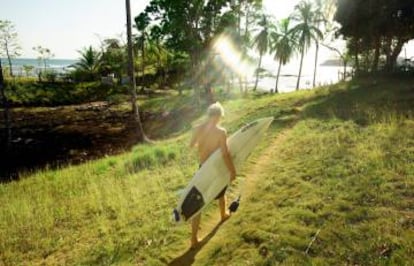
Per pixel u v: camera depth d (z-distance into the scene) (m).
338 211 6.12
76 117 37.62
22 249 7.27
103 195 9.95
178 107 41.88
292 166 9.17
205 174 5.68
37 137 27.77
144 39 65.44
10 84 51.69
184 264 5.46
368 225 5.47
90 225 7.95
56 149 24.03
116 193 9.84
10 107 46.47
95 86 60.81
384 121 11.95
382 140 9.91
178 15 40.44
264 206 6.91
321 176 8.01
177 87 65.75
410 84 21.16
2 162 21.28
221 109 5.71
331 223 5.71
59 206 9.73
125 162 14.22
